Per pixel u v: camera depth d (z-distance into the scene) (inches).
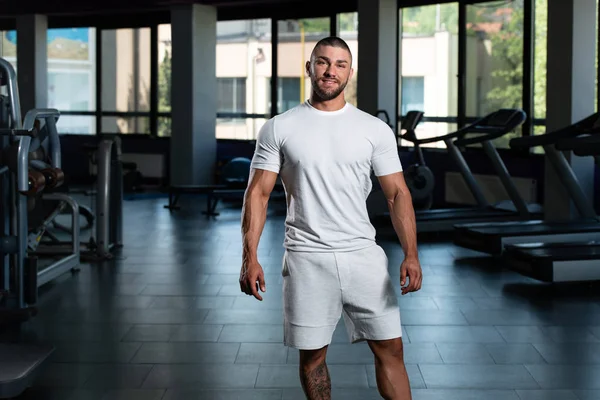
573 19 304.8
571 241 249.9
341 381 145.4
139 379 147.9
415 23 419.8
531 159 370.9
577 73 307.7
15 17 516.7
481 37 392.2
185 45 464.4
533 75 368.2
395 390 107.7
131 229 337.1
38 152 209.9
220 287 226.4
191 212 392.8
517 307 201.2
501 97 385.4
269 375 149.9
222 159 469.7
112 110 527.8
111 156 285.9
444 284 228.4
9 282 205.5
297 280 105.6
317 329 106.0
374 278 106.0
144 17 506.6
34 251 258.8
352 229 105.3
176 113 470.6
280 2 466.3
